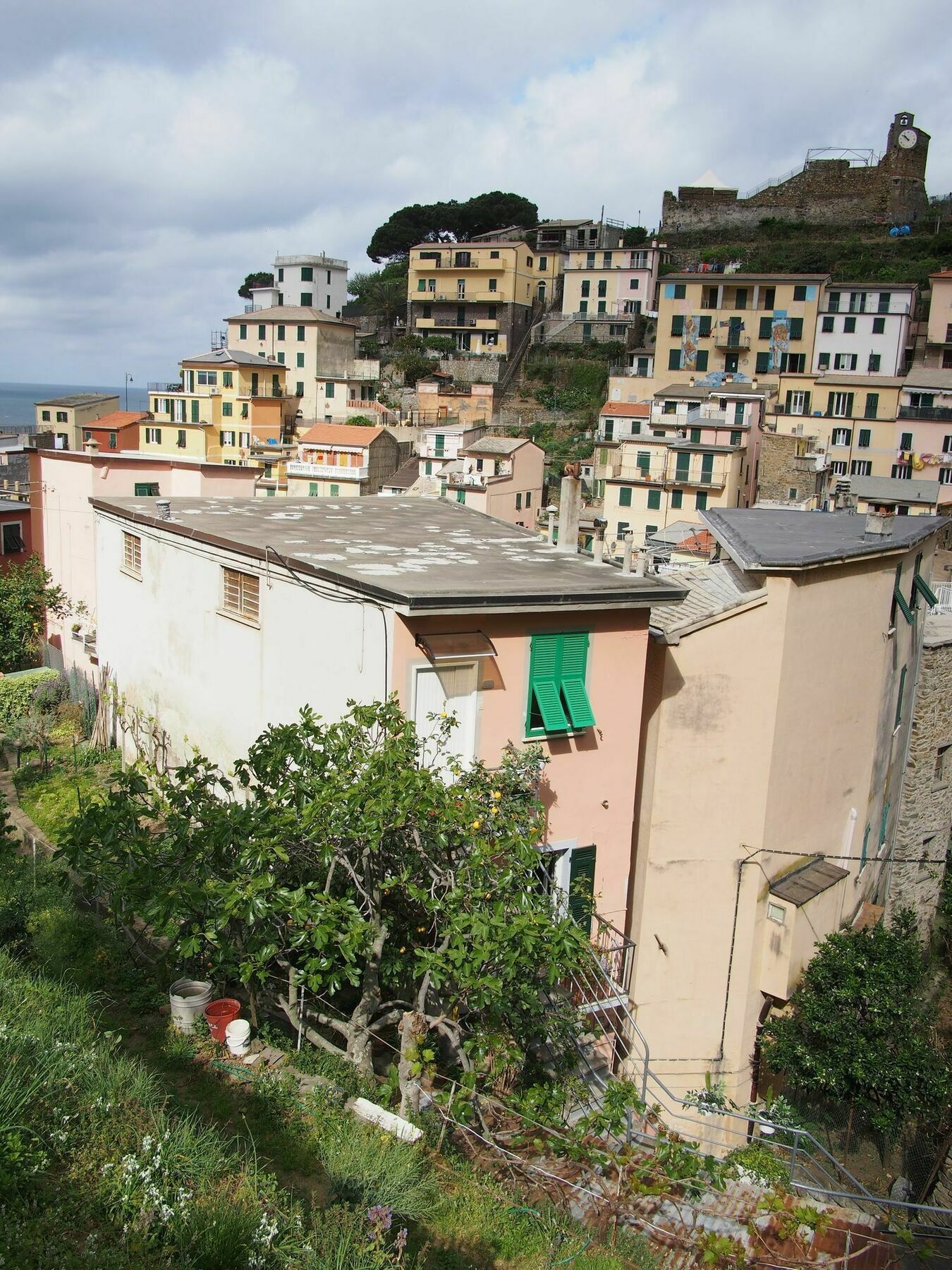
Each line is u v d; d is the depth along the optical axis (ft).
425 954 32.94
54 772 72.08
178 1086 32.83
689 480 200.23
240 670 54.65
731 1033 59.16
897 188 326.24
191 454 268.82
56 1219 20.84
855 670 63.00
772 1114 58.18
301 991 40.52
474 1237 29.96
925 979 81.92
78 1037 29.91
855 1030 58.49
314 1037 38.29
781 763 57.36
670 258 337.31
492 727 46.03
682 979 58.29
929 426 226.79
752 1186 44.86
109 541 72.54
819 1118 63.82
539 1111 38.96
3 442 281.74
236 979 40.83
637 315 312.91
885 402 232.73
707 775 56.44
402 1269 24.58
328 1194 28.04
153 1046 35.45
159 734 65.51
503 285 316.40
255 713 53.42
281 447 272.72
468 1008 40.29
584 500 234.79
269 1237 22.53
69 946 42.24
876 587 63.26
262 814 36.09
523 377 313.32
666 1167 38.14
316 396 306.35
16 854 54.65
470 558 54.54
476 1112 37.19
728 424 203.41
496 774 43.42
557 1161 38.65
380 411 298.15
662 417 225.97
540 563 54.85
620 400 272.51
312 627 47.70
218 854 35.42
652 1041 58.44
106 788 67.51
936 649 81.82
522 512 222.89
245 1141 29.89
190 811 38.27
